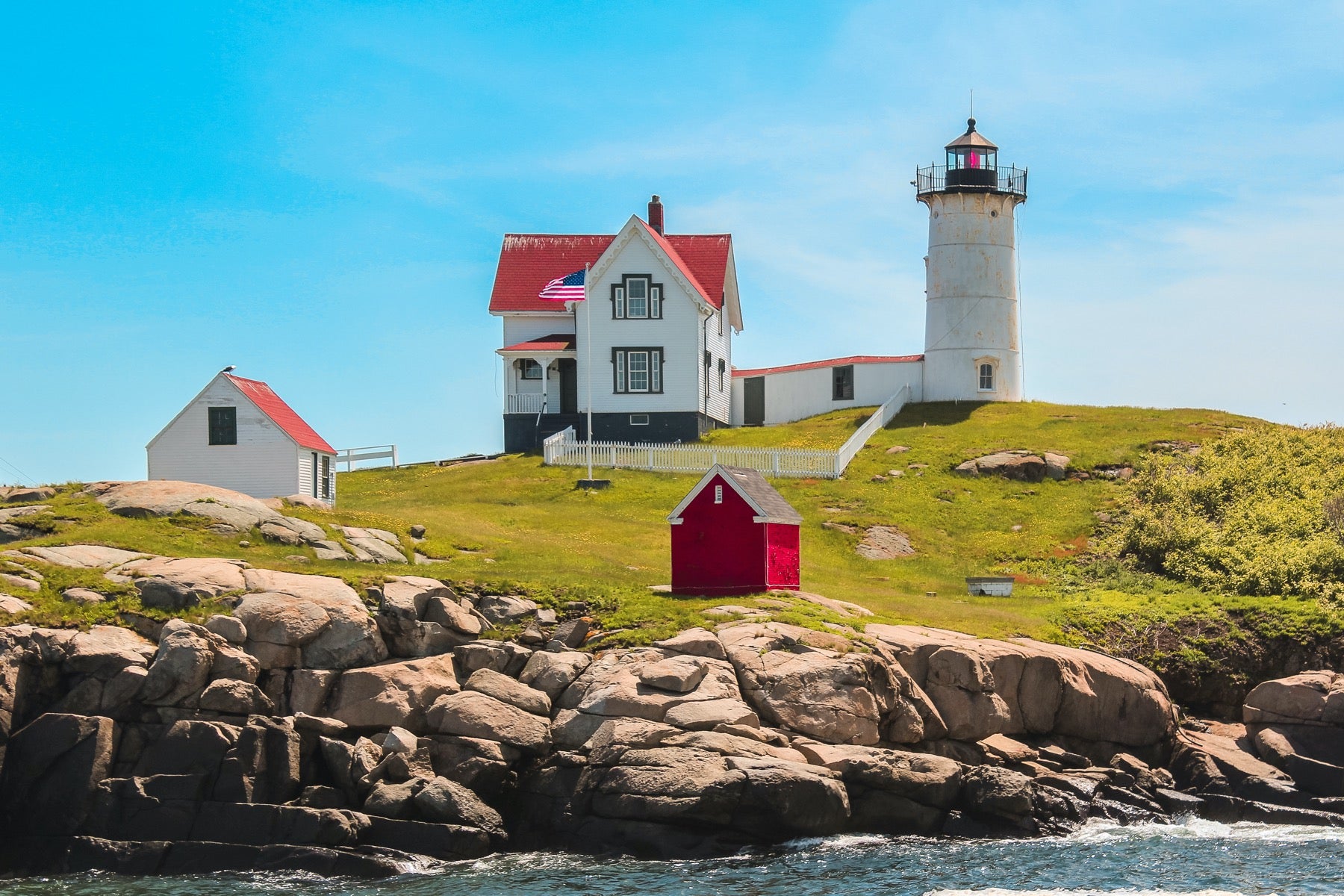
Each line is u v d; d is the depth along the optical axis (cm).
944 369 6831
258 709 2931
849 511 5191
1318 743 3375
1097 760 3400
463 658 3162
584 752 2895
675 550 3778
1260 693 3506
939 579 4578
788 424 6788
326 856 2683
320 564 3666
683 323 6438
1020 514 5219
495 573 3734
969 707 3222
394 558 3938
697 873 2625
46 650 2925
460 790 2798
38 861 2748
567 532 4744
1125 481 5469
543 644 3297
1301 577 4291
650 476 5706
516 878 2608
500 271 6944
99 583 3222
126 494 4044
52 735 2817
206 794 2794
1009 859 2714
